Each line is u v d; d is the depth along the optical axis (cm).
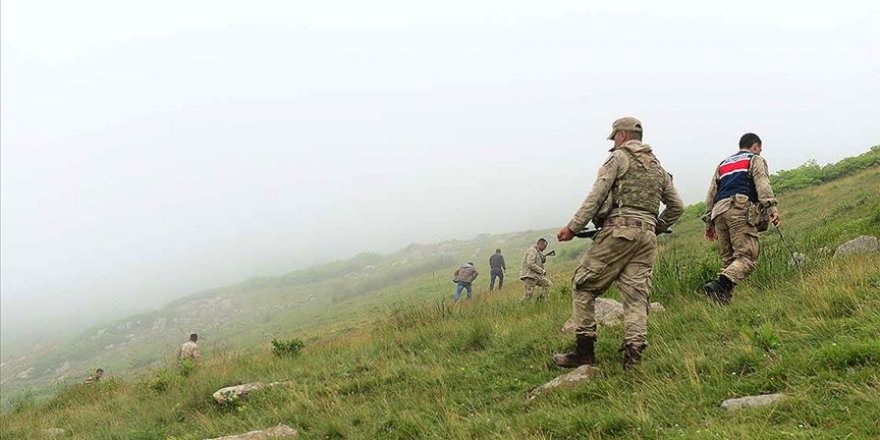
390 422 461
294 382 679
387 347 770
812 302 485
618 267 446
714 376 387
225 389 682
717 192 618
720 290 571
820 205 1405
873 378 320
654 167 443
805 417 305
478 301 1102
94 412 803
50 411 1000
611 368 458
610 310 656
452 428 411
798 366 365
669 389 384
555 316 695
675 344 473
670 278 693
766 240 1107
